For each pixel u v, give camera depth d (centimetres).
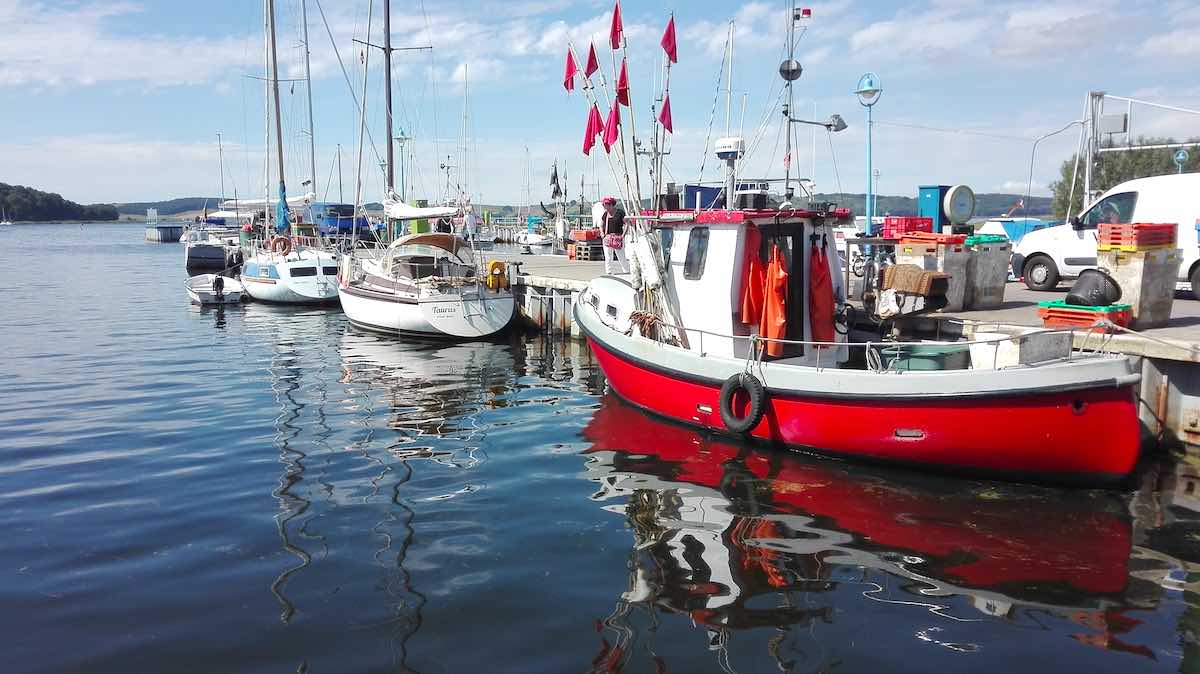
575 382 1419
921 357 862
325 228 3747
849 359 1038
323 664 488
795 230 980
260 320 2338
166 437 1037
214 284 2683
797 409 884
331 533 702
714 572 615
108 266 5053
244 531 709
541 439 1018
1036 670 477
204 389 1356
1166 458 884
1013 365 786
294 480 856
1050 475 771
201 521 735
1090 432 737
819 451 888
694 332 1015
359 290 2019
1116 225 999
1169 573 605
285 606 564
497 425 1097
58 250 7388
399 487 831
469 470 888
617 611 552
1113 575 603
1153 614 544
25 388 1359
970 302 1216
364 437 1038
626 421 1099
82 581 608
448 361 1652
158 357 1692
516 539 685
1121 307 950
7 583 605
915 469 834
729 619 541
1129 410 729
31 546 678
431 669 481
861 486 809
